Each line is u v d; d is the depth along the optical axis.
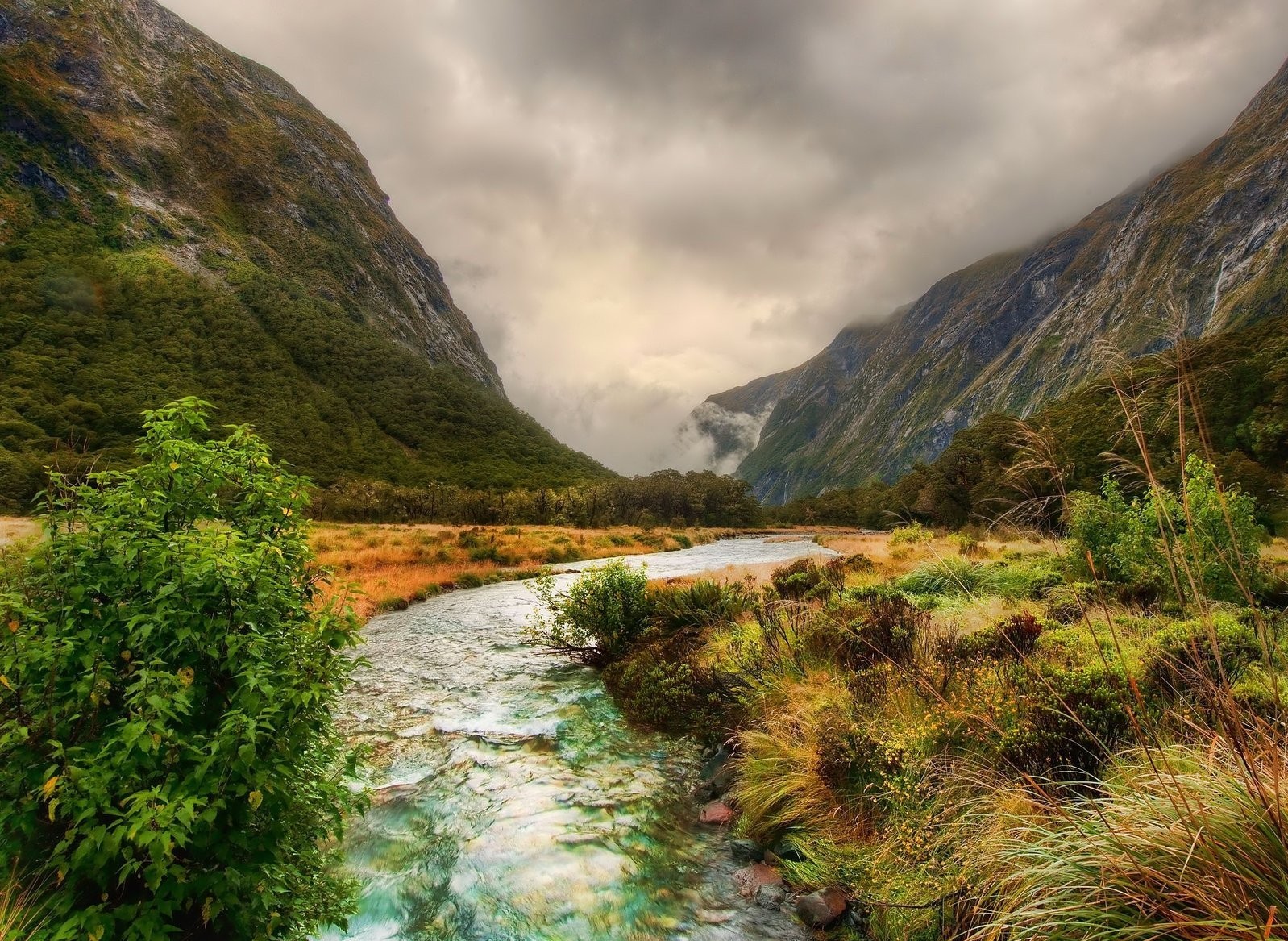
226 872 2.71
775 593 10.20
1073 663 4.49
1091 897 2.51
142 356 109.06
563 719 7.77
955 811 3.48
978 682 4.42
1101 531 8.60
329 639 3.28
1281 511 12.49
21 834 2.70
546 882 4.32
